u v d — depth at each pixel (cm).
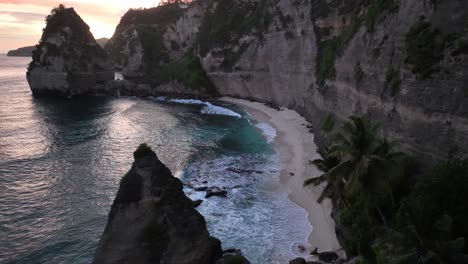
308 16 8406
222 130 7800
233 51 12244
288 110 9250
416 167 3189
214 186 4731
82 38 14038
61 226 3922
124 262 2834
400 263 2264
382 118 4062
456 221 2392
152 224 2889
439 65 3238
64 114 9794
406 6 3978
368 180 2662
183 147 6594
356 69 5153
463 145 2889
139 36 17162
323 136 5900
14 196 4600
